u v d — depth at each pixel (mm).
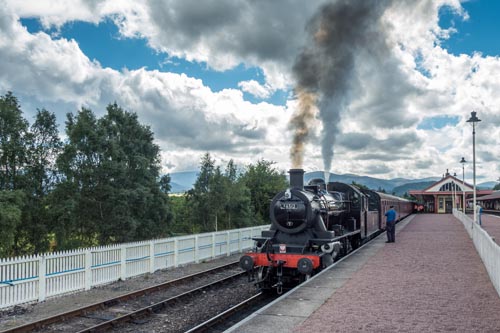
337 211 15469
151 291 12289
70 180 25562
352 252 16141
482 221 37156
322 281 10734
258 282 12094
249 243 23141
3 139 23141
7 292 10109
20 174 23656
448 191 71688
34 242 24156
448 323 7109
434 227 30422
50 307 10484
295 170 13680
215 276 15164
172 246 16500
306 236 13047
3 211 19344
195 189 37156
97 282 12836
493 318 7398
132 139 31703
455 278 11016
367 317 7488
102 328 8906
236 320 9789
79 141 26594
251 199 43281
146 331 9000
